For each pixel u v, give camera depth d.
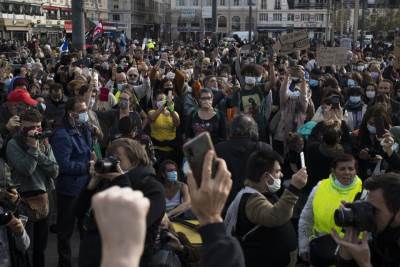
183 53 24.52
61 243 6.09
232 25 91.94
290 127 8.88
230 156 4.90
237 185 4.78
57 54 23.42
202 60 17.83
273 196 3.97
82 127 6.16
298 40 14.24
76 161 5.96
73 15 15.40
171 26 93.88
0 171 5.07
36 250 5.79
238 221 3.80
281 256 3.72
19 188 5.50
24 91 7.67
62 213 6.03
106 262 1.28
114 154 3.73
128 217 1.30
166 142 8.41
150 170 3.68
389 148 5.64
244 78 8.94
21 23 55.44
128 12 87.81
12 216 4.57
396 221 2.86
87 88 8.05
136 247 1.29
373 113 6.89
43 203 5.65
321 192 4.68
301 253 4.78
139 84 11.28
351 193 4.59
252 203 3.72
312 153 5.93
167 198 6.26
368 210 2.75
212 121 7.72
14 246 4.72
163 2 111.94
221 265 2.04
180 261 4.04
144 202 1.32
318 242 4.49
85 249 3.54
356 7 33.53
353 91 9.02
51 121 7.41
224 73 13.73
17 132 5.63
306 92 8.77
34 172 5.55
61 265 6.13
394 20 68.88
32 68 13.61
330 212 4.54
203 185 1.98
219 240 2.06
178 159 8.58
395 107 9.24
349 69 17.91
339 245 2.99
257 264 3.70
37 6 59.78
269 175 3.89
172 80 10.34
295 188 3.59
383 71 15.52
